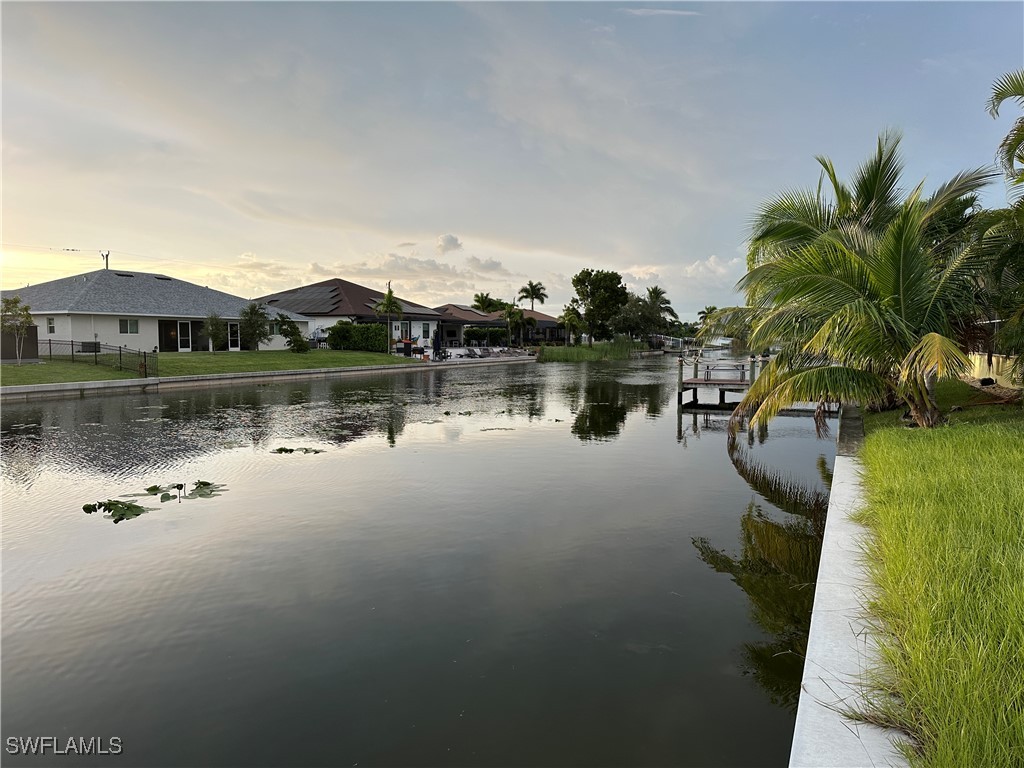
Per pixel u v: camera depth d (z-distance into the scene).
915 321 9.10
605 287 74.00
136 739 3.38
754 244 12.59
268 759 3.21
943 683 2.31
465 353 46.59
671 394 23.84
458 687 3.87
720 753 3.25
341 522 7.25
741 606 5.05
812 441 13.48
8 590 5.30
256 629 4.62
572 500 8.35
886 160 12.86
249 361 30.55
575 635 4.54
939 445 6.71
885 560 3.80
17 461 10.46
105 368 24.42
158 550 6.27
